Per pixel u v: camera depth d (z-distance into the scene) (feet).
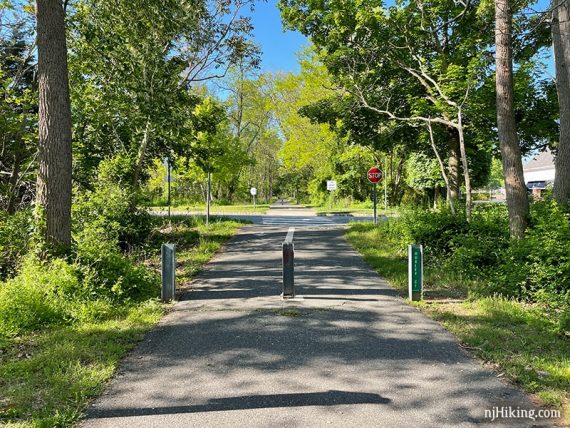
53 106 27.61
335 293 27.37
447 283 29.40
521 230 31.55
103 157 52.21
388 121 61.93
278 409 13.03
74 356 16.93
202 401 13.57
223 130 131.44
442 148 66.03
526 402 13.41
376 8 44.73
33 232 27.02
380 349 17.89
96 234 33.12
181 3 43.83
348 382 14.83
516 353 17.30
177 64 50.39
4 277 27.02
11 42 47.96
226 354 17.48
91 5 41.81
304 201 240.32
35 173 45.65
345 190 150.10
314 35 54.34
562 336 19.36
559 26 35.94
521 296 25.67
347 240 53.42
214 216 88.43
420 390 14.21
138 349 18.17
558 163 38.58
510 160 32.07
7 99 43.70
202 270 35.19
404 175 134.92
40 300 21.79
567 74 35.70
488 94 47.70
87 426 12.19
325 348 18.02
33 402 13.44
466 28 53.36
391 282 30.17
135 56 43.96
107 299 24.48
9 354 17.63
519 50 51.55
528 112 55.83
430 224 39.65
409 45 47.62
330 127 69.72
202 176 129.90
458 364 16.35
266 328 20.63
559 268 23.97
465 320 21.58
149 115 46.24
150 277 28.84
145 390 14.38
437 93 51.16
